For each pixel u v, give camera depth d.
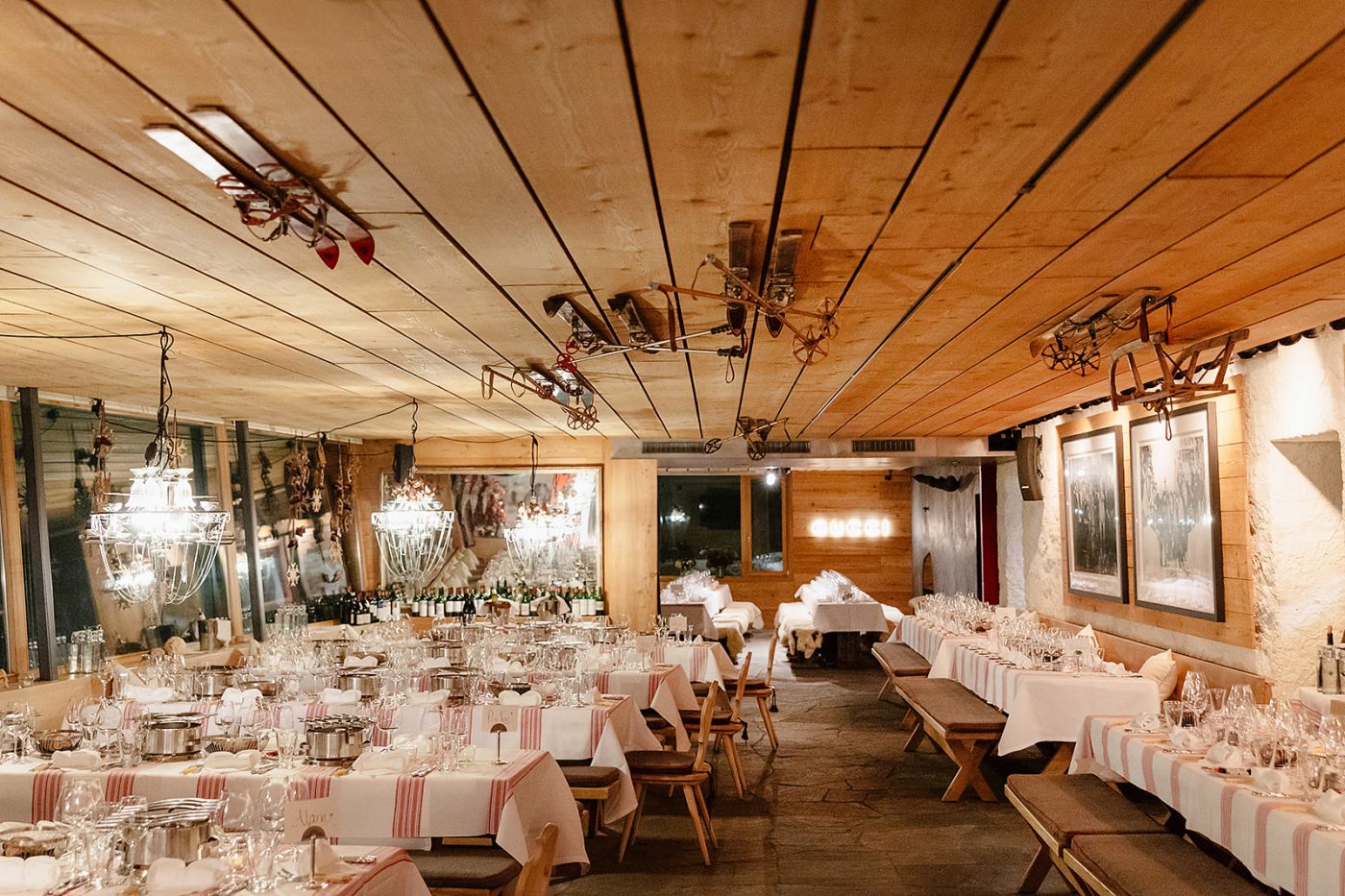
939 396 7.54
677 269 3.76
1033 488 9.93
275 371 6.15
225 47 2.02
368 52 2.04
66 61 2.08
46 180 2.79
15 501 6.30
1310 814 3.31
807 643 13.51
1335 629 5.80
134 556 6.75
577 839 4.51
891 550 17.78
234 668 7.16
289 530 9.50
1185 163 2.70
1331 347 5.21
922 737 8.21
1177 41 2.01
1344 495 5.31
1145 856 3.84
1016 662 7.12
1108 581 8.22
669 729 7.05
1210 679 6.39
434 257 3.58
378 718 5.04
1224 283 4.12
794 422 9.31
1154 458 7.36
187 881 2.77
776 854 5.53
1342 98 2.29
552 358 5.76
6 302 4.26
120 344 5.22
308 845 2.90
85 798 3.13
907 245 3.48
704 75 2.15
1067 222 3.22
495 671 6.74
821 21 1.92
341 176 2.75
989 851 5.54
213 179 2.69
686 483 18.23
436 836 4.03
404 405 7.96
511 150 2.57
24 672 6.21
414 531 10.98
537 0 1.84
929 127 2.43
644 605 10.99
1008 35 1.98
